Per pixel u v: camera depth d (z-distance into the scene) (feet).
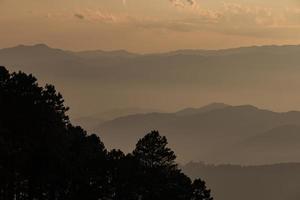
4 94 282.56
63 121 313.12
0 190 276.21
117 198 300.81
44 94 300.61
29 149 271.90
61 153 284.41
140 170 315.78
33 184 279.90
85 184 286.66
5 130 268.41
